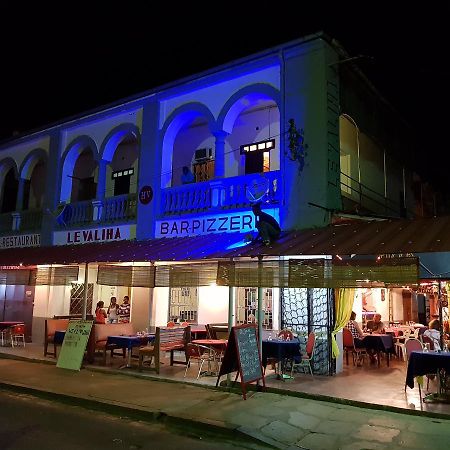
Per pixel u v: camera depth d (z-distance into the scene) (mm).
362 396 9352
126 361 13430
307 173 12055
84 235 16547
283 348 10781
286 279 9719
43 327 17359
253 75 13562
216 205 13500
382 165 16750
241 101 13805
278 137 14672
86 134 17516
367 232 10406
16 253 17391
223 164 13953
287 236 11406
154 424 8234
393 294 21250
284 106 12703
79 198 19375
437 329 12266
